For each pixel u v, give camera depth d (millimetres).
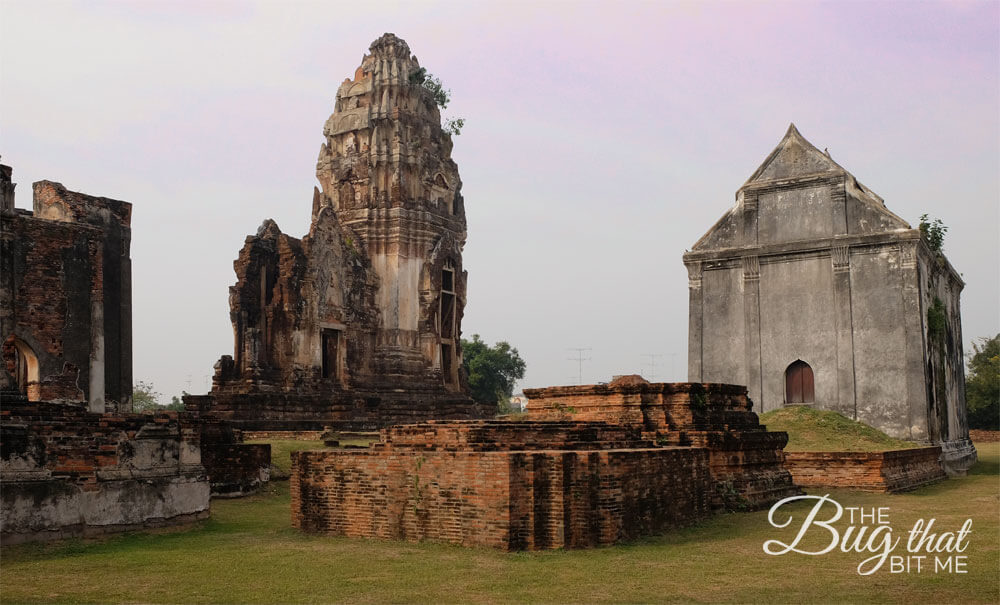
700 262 38562
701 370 38031
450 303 51219
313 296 43156
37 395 22344
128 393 27172
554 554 14320
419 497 15570
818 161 37031
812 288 36312
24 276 22297
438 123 52031
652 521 16609
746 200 38062
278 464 27531
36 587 12094
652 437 20828
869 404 34656
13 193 17891
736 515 19875
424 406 46844
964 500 23531
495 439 16531
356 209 48562
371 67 50125
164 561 13898
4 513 14789
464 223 52688
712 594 11797
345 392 43844
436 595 11602
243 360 41094
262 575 12805
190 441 18281
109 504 16453
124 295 27422
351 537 16188
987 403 70375
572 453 15211
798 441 29984
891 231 34906
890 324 34656
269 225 44156
